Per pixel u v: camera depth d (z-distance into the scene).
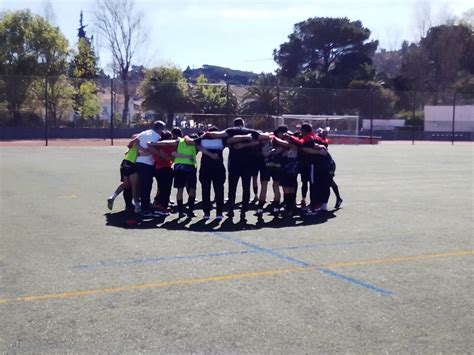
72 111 54.28
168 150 12.30
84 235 10.19
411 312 6.25
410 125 61.94
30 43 56.44
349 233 10.62
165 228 10.94
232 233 10.48
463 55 84.38
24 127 50.22
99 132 53.16
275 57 92.19
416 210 13.66
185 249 9.07
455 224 11.73
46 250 8.97
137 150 12.54
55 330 5.66
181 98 54.78
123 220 11.77
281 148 12.44
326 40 87.06
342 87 78.38
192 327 5.74
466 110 62.22
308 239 10.00
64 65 58.34
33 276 7.48
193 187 12.30
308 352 5.18
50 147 39.12
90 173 21.48
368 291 6.96
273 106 55.12
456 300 6.68
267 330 5.68
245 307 6.33
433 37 84.06
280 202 13.32
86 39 78.81
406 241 9.93
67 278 7.38
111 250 8.97
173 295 6.72
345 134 55.59
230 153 12.07
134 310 6.21
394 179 21.14
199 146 11.92
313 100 56.28
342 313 6.18
